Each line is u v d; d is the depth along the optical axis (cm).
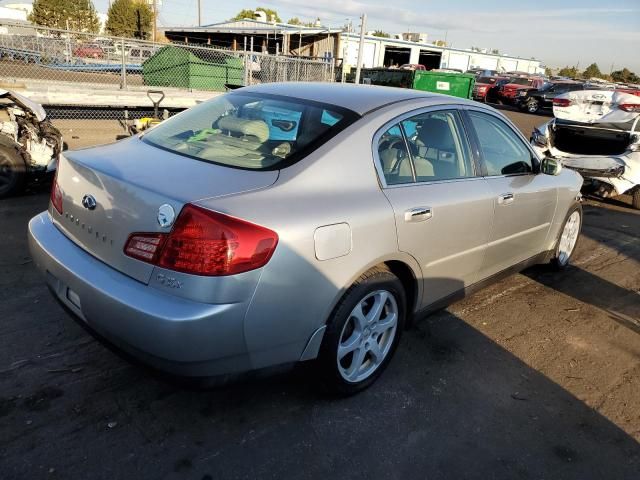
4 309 352
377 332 291
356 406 286
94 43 1102
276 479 233
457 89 1653
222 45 3612
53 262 258
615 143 813
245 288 218
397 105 308
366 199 266
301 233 231
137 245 227
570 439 277
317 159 261
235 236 215
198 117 326
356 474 240
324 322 254
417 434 270
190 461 239
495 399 305
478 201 335
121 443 246
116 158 271
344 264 252
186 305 214
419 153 311
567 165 805
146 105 1064
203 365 221
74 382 285
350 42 3897
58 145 628
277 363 245
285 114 298
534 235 424
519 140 404
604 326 409
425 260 306
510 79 2962
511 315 414
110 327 229
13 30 1173
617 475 255
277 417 272
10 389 275
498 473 249
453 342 364
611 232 682
